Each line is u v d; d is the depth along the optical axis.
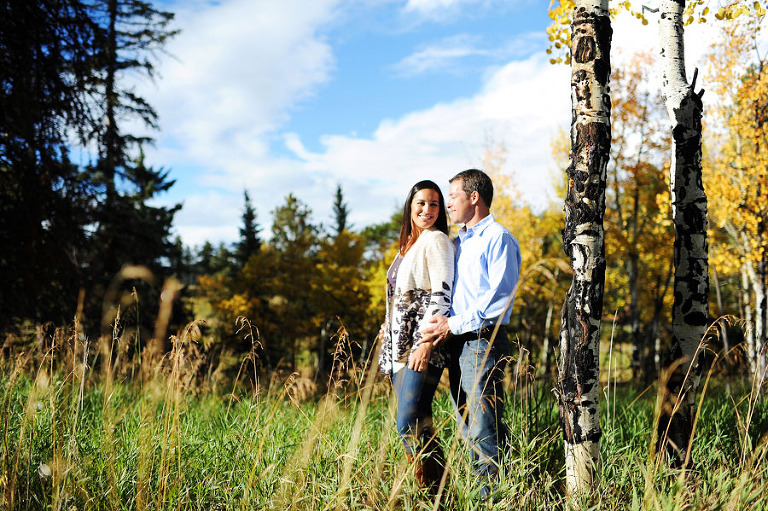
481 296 2.30
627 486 2.13
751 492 1.92
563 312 2.29
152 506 1.96
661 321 20.11
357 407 2.65
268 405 2.88
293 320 25.33
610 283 19.03
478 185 2.54
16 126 7.65
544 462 2.41
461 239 2.58
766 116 9.93
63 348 2.66
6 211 7.78
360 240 26.50
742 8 3.52
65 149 8.39
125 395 3.17
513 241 2.41
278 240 31.58
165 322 1.83
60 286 8.12
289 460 2.18
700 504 1.81
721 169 10.88
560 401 2.25
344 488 1.87
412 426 2.29
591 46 2.26
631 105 14.70
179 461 2.04
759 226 9.93
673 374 2.69
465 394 2.37
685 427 2.58
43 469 1.96
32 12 7.97
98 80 9.11
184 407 2.74
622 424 3.17
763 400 3.60
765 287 9.88
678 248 2.76
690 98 2.79
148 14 12.88
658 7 2.99
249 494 2.00
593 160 2.24
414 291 2.45
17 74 7.70
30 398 2.37
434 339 2.31
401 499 1.95
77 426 2.57
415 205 2.57
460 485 1.99
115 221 9.82
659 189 14.92
